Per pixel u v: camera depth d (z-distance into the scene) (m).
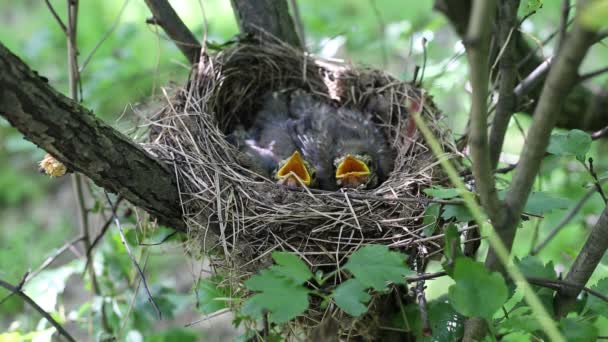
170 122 2.81
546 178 3.10
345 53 4.05
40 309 2.36
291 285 1.64
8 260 2.88
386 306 2.45
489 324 1.78
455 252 1.78
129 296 2.98
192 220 2.40
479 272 1.60
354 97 3.49
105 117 4.12
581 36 1.28
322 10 4.56
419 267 2.32
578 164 3.22
